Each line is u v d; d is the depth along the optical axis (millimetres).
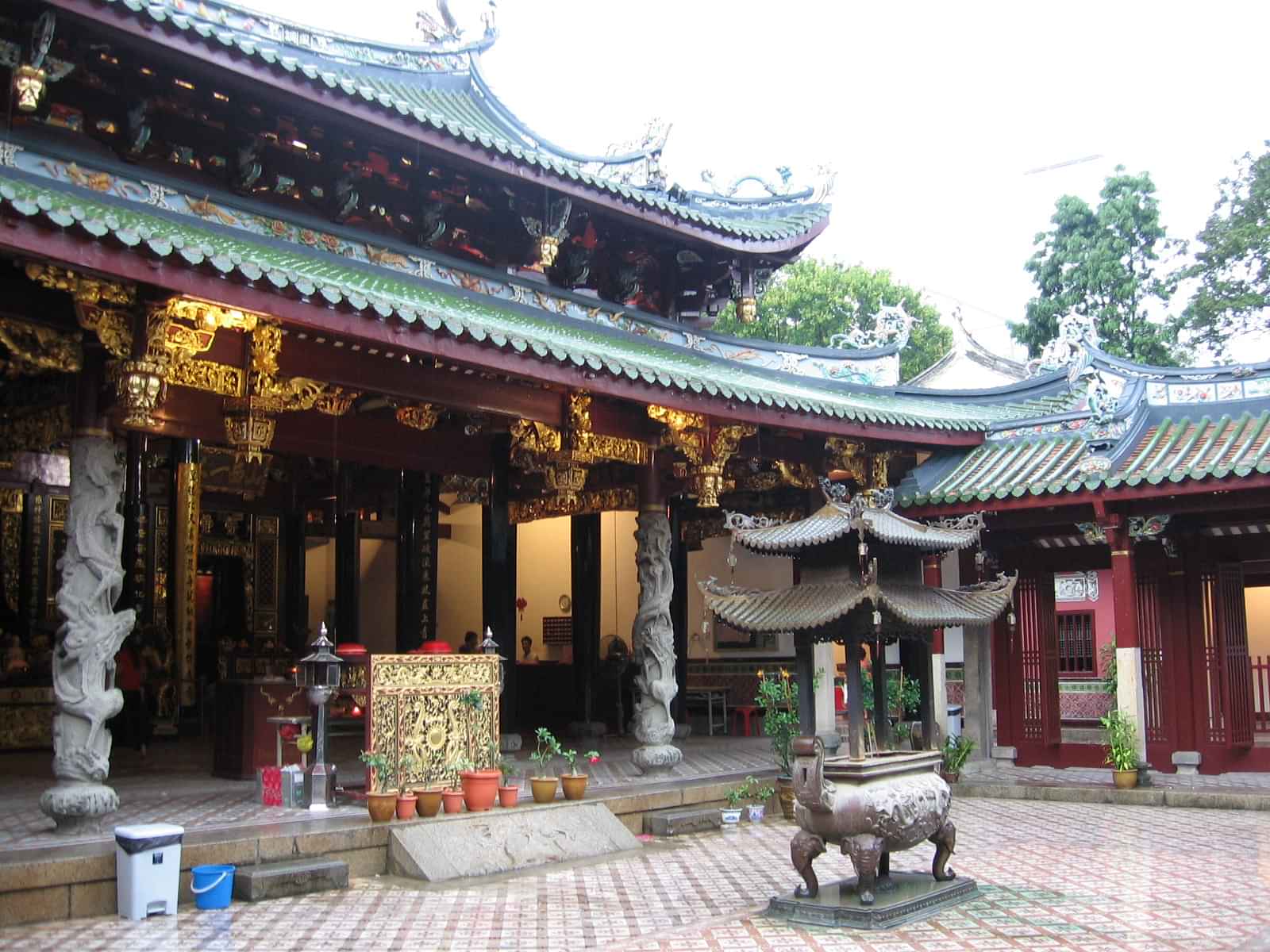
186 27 12969
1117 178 42938
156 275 9969
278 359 12641
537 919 9641
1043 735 19219
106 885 9727
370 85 18422
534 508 20609
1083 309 42031
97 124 14078
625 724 23797
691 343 19812
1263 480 15711
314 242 15305
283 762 14688
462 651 23312
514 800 13055
